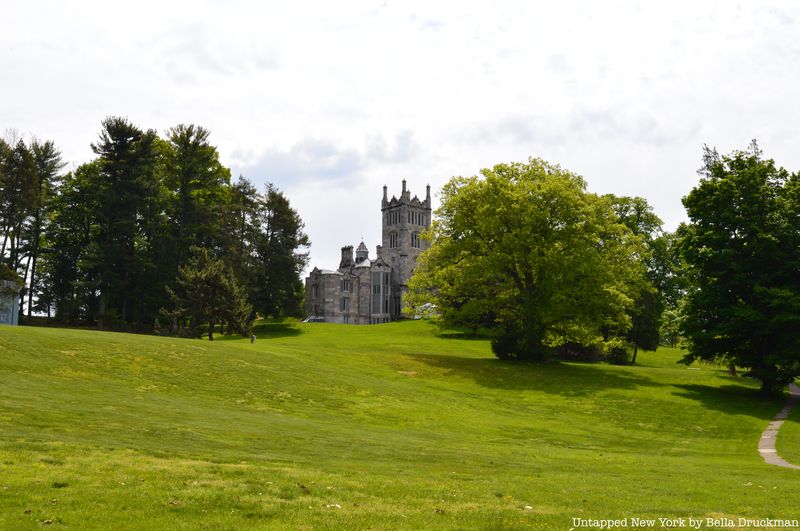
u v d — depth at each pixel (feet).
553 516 41.68
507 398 138.00
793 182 160.66
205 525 35.42
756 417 130.41
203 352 132.46
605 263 178.29
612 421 123.95
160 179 266.98
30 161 245.86
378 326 342.64
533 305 178.29
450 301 202.39
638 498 51.62
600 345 226.38
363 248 585.22
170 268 253.65
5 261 260.01
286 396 110.11
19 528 32.86
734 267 153.07
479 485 53.42
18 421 63.10
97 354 114.11
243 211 301.43
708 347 161.58
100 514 36.37
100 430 64.39
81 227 270.05
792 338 145.18
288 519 37.70
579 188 190.29
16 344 108.58
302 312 315.78
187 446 61.72
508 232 180.75
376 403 114.83
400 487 49.52
